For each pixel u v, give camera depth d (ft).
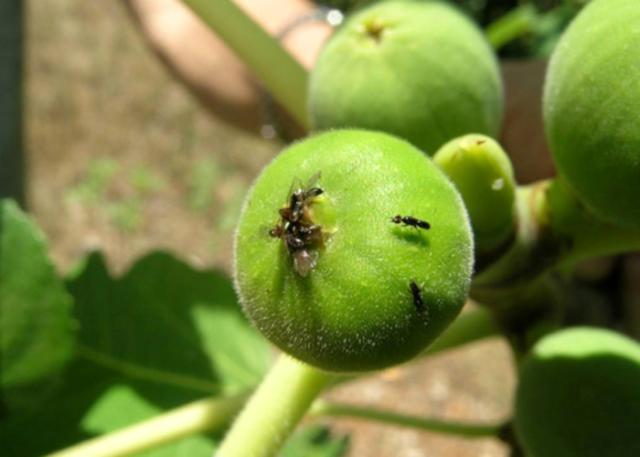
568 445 0.39
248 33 0.47
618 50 0.32
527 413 0.40
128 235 1.90
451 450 1.44
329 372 0.29
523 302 0.42
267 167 0.29
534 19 0.78
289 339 0.28
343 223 0.27
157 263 0.53
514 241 0.38
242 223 0.29
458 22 0.38
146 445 0.41
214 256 1.87
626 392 0.38
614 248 0.38
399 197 0.27
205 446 0.48
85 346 0.51
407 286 0.27
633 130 0.32
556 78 0.34
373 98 0.37
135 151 2.05
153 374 0.52
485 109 0.38
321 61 0.39
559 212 0.38
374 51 0.37
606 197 0.33
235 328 0.53
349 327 0.27
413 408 1.48
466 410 1.47
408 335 0.27
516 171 0.57
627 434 0.38
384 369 0.28
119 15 2.24
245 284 0.28
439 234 0.27
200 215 1.95
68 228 1.89
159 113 2.10
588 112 0.32
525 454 0.42
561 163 0.34
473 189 0.35
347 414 0.47
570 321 0.46
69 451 0.41
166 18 0.85
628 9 0.32
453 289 0.28
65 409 0.50
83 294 0.52
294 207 0.27
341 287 0.27
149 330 0.53
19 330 0.46
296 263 0.27
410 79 0.37
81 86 2.13
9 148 0.56
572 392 0.39
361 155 0.28
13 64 0.55
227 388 0.52
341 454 0.57
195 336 0.53
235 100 0.78
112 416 0.50
